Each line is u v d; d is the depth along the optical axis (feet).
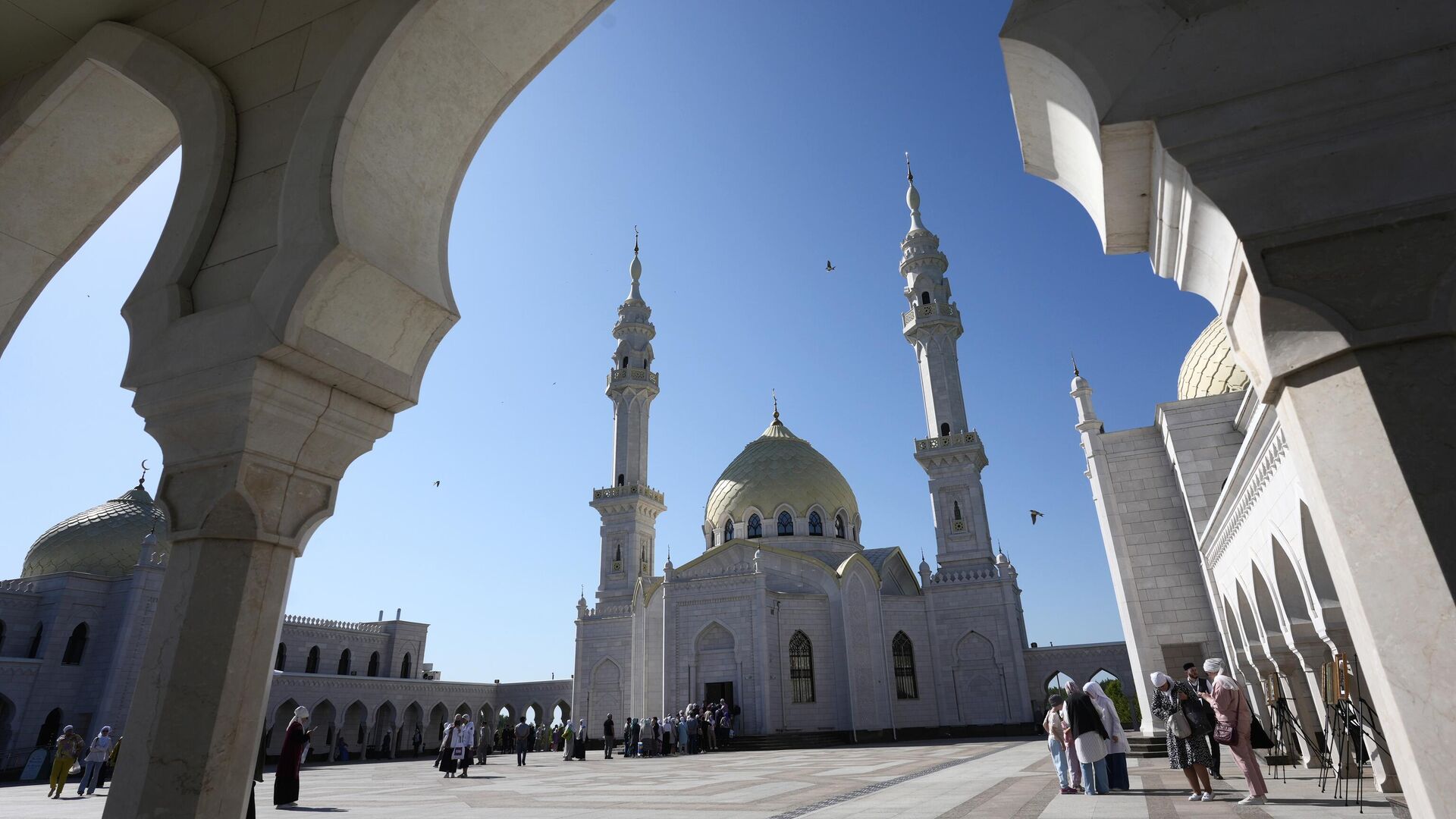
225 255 17.54
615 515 180.34
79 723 126.52
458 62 18.85
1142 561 71.82
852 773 68.33
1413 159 10.57
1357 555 9.89
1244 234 10.98
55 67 21.98
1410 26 10.93
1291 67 11.28
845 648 141.79
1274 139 11.15
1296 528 37.29
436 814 45.03
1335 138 10.89
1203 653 68.59
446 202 20.01
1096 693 43.37
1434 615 9.07
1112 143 12.26
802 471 182.29
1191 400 68.54
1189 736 36.91
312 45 18.89
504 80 20.04
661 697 149.48
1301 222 10.78
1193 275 13.61
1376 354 10.19
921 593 180.96
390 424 18.24
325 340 16.15
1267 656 50.72
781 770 76.23
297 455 16.49
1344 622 33.86
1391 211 10.50
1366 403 10.07
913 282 179.93
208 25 20.77
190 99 19.53
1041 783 50.03
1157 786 43.62
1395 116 10.72
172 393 16.16
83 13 21.97
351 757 169.27
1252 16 11.69
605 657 162.30
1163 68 11.89
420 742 184.14
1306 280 10.68
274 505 16.01
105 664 129.90
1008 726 141.59
